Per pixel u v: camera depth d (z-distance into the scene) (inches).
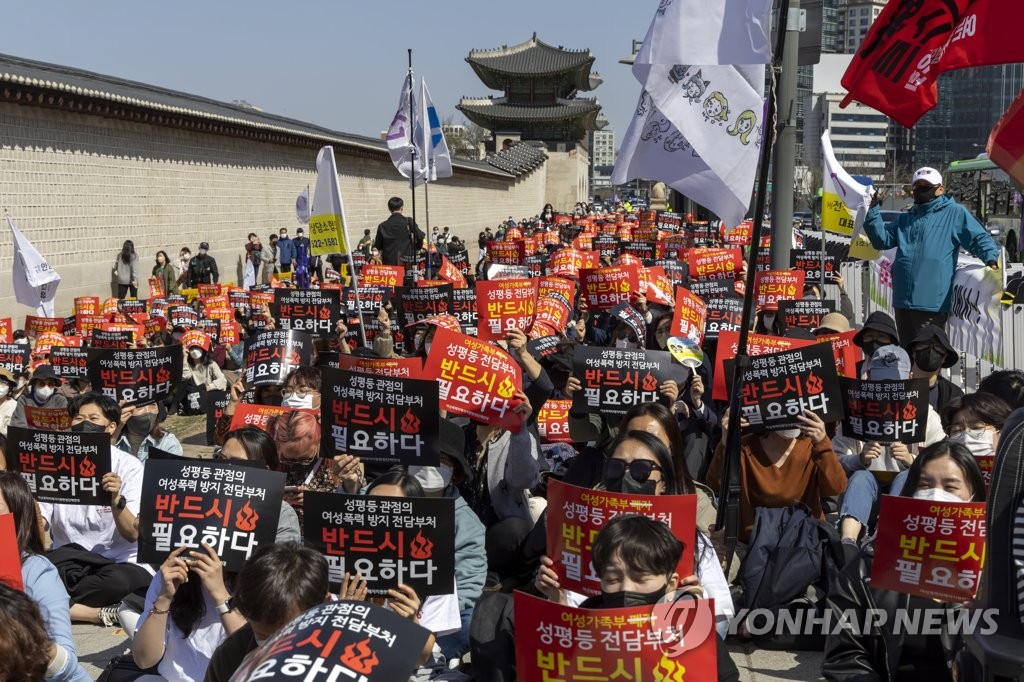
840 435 302.8
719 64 259.8
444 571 189.6
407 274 799.1
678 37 261.0
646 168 305.3
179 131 1350.9
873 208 419.8
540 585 191.5
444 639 230.4
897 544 194.4
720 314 405.4
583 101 4146.2
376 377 237.6
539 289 493.4
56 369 450.6
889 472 283.1
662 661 146.2
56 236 1073.5
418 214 2379.4
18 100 971.9
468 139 5634.8
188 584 192.5
